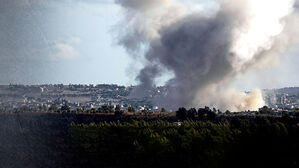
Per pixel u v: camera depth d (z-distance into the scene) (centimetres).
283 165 11206
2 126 16325
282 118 16038
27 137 15562
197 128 15838
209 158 12406
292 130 12556
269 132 12388
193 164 12538
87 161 13425
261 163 11650
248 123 15288
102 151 14450
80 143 15100
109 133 16188
